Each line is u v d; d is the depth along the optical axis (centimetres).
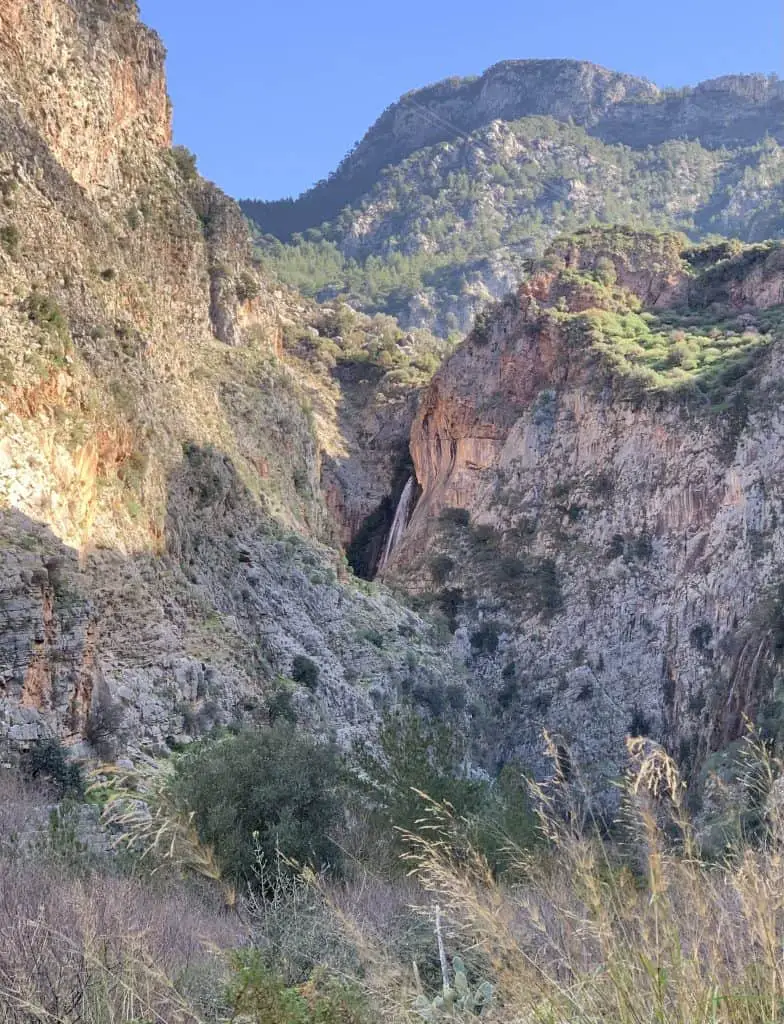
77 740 3953
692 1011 681
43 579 3981
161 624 5341
